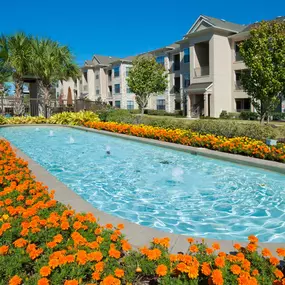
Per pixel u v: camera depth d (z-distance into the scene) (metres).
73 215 3.51
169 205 5.57
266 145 8.53
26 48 21.42
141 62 30.31
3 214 3.48
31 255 2.45
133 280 2.45
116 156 10.28
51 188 5.21
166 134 11.72
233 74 28.75
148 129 13.13
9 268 2.31
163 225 4.70
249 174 7.61
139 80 29.92
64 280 2.25
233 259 2.45
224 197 5.97
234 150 8.91
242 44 14.75
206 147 10.07
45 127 19.64
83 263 2.33
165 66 35.84
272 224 4.69
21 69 21.36
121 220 3.89
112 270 2.39
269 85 13.65
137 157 10.01
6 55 21.05
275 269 2.38
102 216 4.00
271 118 24.12
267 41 13.89
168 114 32.81
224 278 2.20
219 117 27.86
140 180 7.26
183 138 10.88
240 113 25.97
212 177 7.41
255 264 2.48
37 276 2.27
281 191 6.27
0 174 5.25
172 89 35.59
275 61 13.85
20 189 4.37
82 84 51.81
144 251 2.51
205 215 5.08
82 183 7.06
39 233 2.88
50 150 11.70
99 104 26.12
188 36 29.78
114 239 2.79
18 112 22.62
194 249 2.63
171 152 10.60
